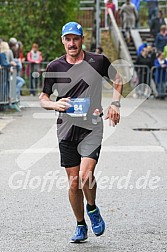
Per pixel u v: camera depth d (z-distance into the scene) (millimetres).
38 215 8133
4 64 18828
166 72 25375
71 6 30969
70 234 7359
